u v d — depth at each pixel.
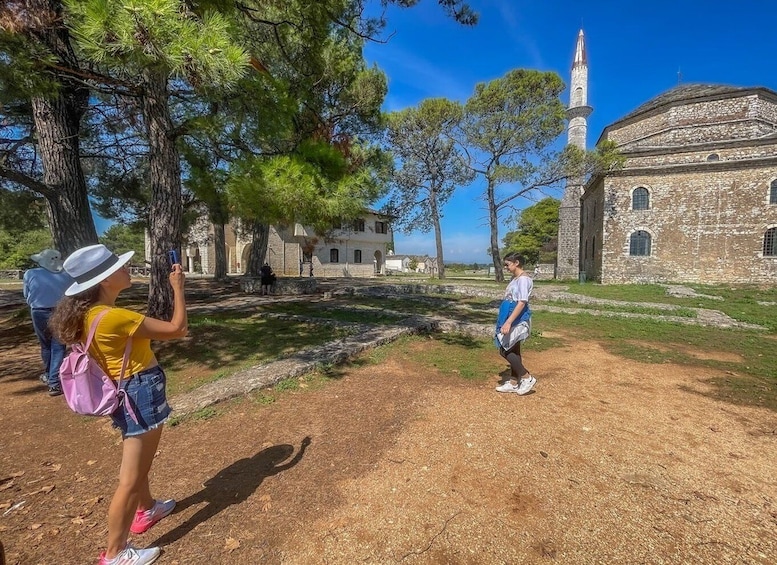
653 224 22.50
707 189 21.33
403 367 5.41
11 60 3.99
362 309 10.49
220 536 2.13
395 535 2.14
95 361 1.80
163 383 2.00
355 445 3.16
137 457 1.87
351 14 6.67
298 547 2.05
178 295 2.03
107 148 10.70
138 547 2.04
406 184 24.86
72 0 3.16
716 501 2.50
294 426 3.50
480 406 4.02
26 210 12.48
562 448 3.16
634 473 2.81
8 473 2.77
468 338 7.36
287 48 7.52
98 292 1.84
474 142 22.33
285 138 5.98
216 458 2.94
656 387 4.82
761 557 2.02
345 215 5.77
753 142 21.30
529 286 4.22
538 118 20.62
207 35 3.31
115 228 43.47
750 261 20.50
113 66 3.64
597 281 24.91
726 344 7.42
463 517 2.30
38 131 6.61
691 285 20.39
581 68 31.23
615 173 22.92
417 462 2.91
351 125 14.97
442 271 27.36
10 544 2.05
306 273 35.41
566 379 5.08
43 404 4.06
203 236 35.75
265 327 7.85
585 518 2.31
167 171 6.22
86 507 2.39
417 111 22.73
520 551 2.04
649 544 2.10
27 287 4.33
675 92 28.83
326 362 5.26
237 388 4.14
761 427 3.64
